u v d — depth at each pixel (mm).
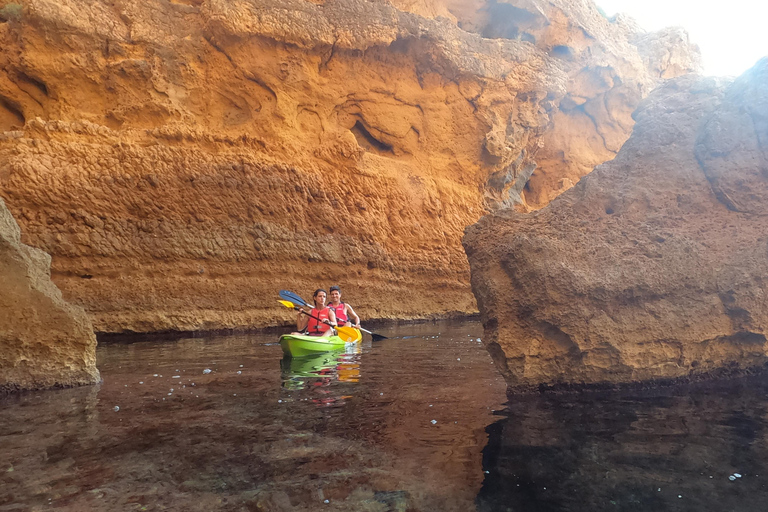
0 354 4254
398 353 6809
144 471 2441
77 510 2029
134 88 11758
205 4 12508
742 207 4406
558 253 4160
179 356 6637
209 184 11148
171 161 10930
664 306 4152
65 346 4570
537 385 4117
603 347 4035
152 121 11711
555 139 21453
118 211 10156
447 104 16469
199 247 10750
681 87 5121
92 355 4754
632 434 2957
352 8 14125
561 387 4141
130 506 2062
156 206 10516
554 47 19875
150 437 2977
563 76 18531
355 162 13859
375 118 15328
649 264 4148
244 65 12867
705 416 3312
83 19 11445
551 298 4047
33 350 4406
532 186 21750
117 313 9672
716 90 4898
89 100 11586
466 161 16672
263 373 5230
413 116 16000
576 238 4363
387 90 15461
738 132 4508
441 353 6785
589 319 4023
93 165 10180
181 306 10312
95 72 11492
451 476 2371
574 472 2400
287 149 12805
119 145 10656
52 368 4477
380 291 13562
